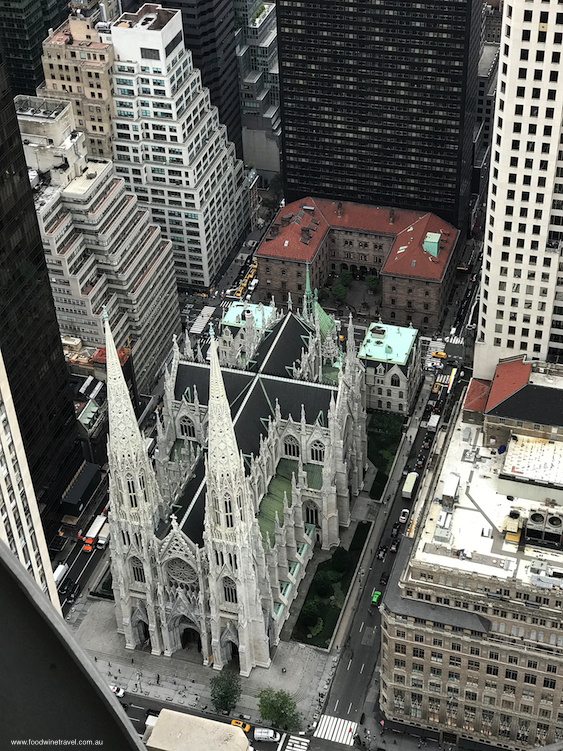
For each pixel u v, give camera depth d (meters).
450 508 173.00
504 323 189.75
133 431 173.62
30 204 197.12
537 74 155.75
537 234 174.75
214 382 156.00
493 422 183.50
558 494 173.12
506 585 160.00
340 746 186.25
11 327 196.75
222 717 191.50
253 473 197.50
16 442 97.62
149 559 189.25
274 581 196.62
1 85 180.00
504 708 176.00
